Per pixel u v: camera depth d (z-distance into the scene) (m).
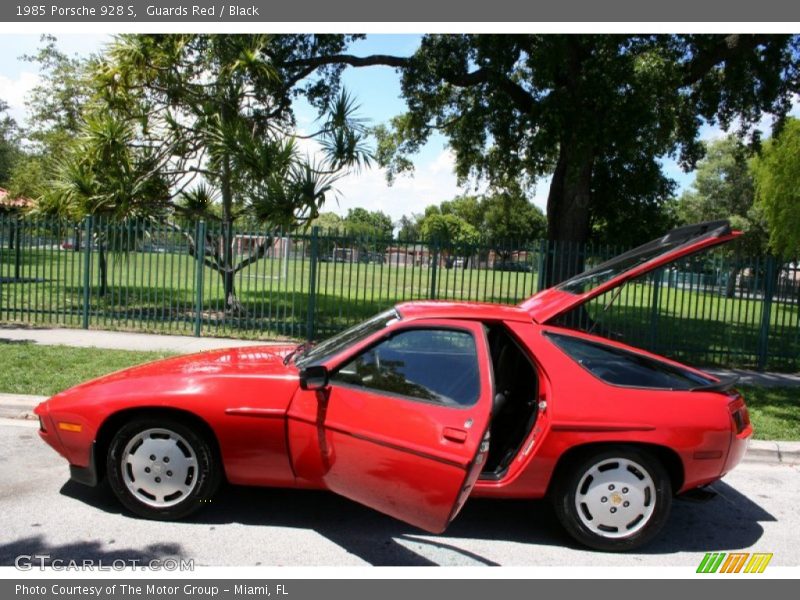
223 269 12.58
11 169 39.94
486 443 3.69
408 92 17.41
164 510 4.29
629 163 18.16
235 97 13.59
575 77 13.58
